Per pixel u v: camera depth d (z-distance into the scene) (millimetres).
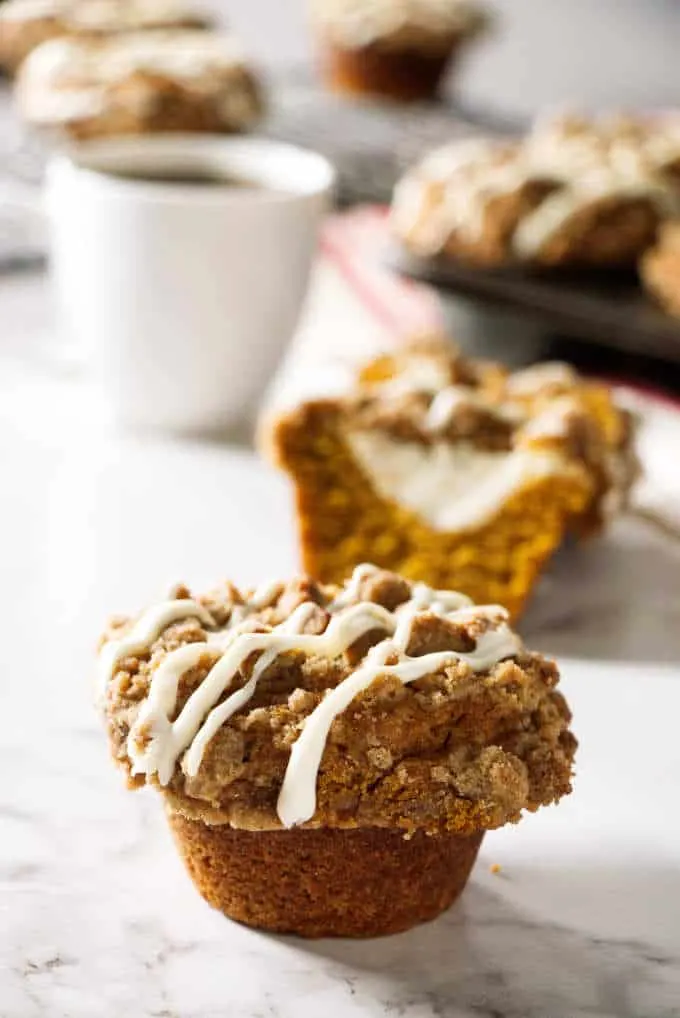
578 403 798
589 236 1004
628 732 724
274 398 900
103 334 850
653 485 856
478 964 650
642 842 685
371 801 635
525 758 645
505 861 677
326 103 1340
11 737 708
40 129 1164
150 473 844
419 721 640
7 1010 630
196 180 878
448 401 785
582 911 665
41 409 886
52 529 804
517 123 1351
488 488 775
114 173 868
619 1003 642
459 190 1013
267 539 811
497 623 660
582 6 2045
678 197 1026
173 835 662
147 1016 631
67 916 654
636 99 1570
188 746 636
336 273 1038
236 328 845
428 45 1332
